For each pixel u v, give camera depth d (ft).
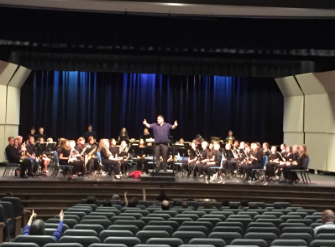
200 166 40.83
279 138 62.69
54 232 17.31
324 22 47.32
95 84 61.57
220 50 48.73
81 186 37.83
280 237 16.88
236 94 63.00
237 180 42.50
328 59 49.85
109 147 41.57
